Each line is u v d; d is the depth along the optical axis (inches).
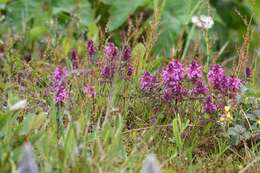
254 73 218.8
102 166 144.9
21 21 272.4
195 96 182.7
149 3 281.1
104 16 281.4
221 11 311.4
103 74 186.9
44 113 160.9
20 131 154.9
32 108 184.7
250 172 164.7
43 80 207.6
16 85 199.3
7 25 265.0
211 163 166.1
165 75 179.5
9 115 156.9
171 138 180.5
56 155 147.6
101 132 161.0
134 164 151.6
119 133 158.2
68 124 165.2
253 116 183.8
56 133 160.9
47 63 221.9
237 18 304.2
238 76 199.6
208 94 188.5
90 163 144.3
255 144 179.3
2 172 138.2
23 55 243.9
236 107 187.5
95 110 176.6
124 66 187.9
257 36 273.7
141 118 188.4
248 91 191.0
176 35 272.8
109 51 189.0
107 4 280.2
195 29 277.1
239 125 179.8
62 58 230.5
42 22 265.4
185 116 184.7
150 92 187.3
